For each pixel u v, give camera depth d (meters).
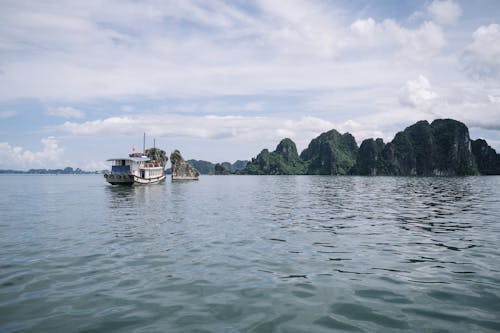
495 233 15.00
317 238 13.95
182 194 43.19
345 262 10.31
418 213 22.17
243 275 9.04
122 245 12.69
